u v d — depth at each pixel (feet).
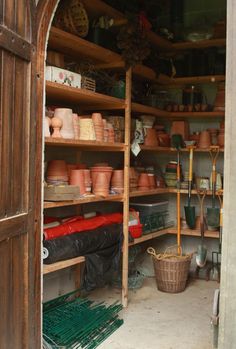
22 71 5.66
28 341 6.02
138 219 12.53
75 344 8.80
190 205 15.10
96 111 12.30
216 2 14.69
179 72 14.51
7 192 5.35
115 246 10.87
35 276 6.22
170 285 12.80
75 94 9.65
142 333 9.78
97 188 10.53
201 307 11.60
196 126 15.42
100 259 10.02
